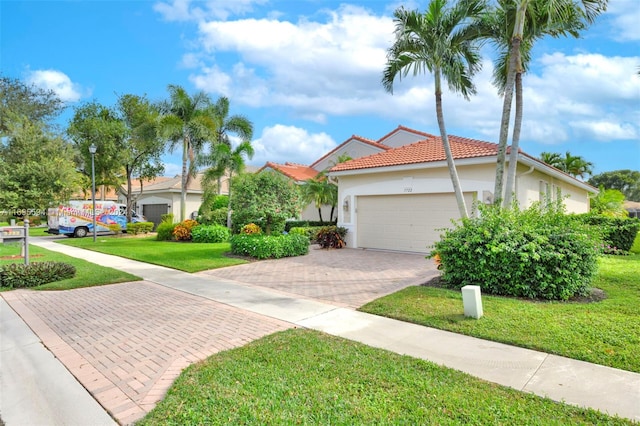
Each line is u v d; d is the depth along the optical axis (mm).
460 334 4883
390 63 10016
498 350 4309
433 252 7926
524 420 2836
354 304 6520
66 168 15984
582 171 33406
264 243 12070
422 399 3154
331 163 25281
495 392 3283
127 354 4305
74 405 3223
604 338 4465
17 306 6520
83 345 4621
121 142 26188
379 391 3299
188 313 5980
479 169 11945
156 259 12188
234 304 6551
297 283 8383
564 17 8211
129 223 23953
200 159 20172
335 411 2971
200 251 14281
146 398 3299
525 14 8781
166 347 4496
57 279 8641
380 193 14375
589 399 3180
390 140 25000
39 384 3617
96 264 11281
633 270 8922
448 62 9633
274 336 4781
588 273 6559
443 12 8930
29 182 15031
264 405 3066
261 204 12273
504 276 6770
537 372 3715
